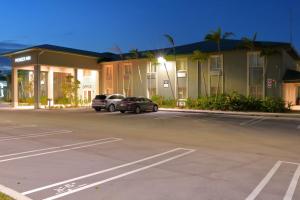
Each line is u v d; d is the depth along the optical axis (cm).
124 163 939
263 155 1068
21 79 5512
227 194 660
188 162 955
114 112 3144
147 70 4122
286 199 632
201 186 714
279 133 1627
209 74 3662
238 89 3481
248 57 3403
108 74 4519
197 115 2753
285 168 888
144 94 4150
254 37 3284
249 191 680
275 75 3266
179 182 746
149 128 1823
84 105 4466
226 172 839
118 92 4388
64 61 4112
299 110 3192
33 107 4100
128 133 1606
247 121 2234
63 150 1141
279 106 3053
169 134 1577
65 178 780
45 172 837
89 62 4428
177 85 3881
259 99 3206
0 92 7006
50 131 1678
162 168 880
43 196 652
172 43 3844
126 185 723
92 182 747
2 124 2028
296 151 1145
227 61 3541
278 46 3200
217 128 1830
